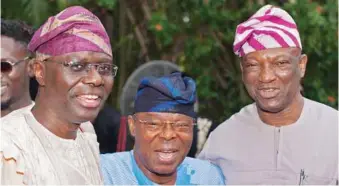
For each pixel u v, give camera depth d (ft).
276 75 11.24
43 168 8.46
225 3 23.06
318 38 21.47
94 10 22.33
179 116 10.24
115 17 23.03
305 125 11.78
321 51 22.27
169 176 10.76
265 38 11.17
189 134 10.40
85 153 9.45
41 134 8.69
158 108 10.20
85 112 8.62
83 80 8.54
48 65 8.59
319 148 11.63
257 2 22.50
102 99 8.77
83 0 20.26
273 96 11.34
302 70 11.75
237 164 11.96
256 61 11.30
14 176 8.16
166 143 10.27
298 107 11.82
